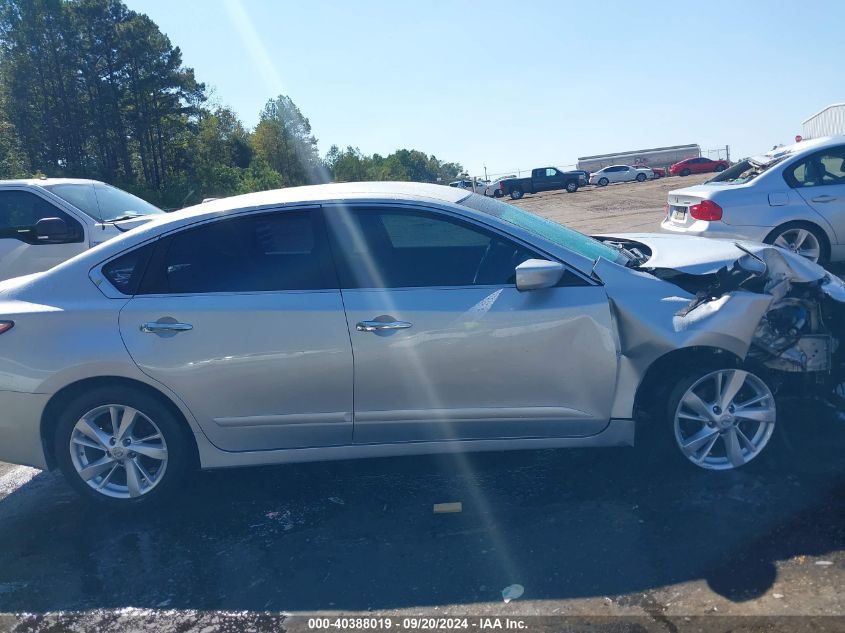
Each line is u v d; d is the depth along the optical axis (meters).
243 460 4.30
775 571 3.28
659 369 4.24
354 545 3.84
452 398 4.15
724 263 4.34
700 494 4.01
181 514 4.35
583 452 4.67
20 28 49.50
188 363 4.14
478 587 3.37
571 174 46.09
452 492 4.33
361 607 3.31
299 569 3.66
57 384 4.17
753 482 4.09
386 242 4.26
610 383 4.11
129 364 4.14
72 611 3.46
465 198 4.55
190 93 59.81
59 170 50.38
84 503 4.63
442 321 4.07
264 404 4.19
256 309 4.14
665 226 9.87
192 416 4.21
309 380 4.14
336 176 92.88
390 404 4.18
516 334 4.06
